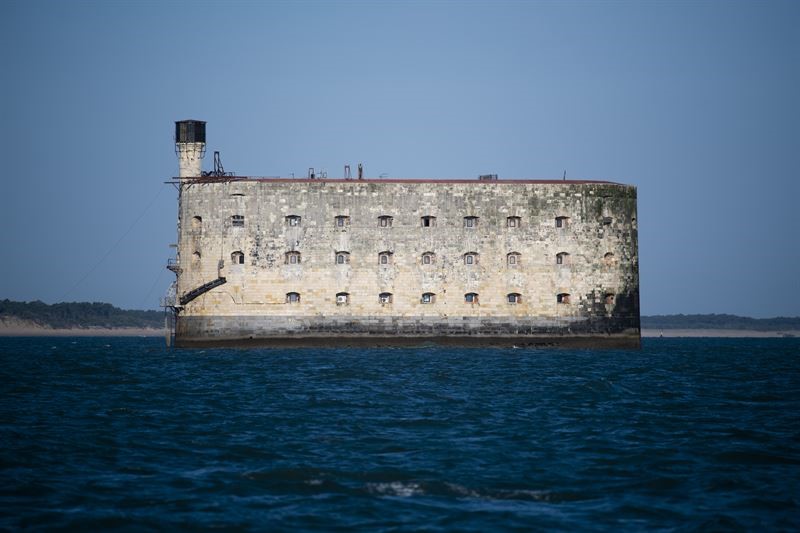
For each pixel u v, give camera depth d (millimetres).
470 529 113000
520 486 131625
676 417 191750
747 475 139125
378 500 124625
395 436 166000
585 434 169500
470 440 162625
